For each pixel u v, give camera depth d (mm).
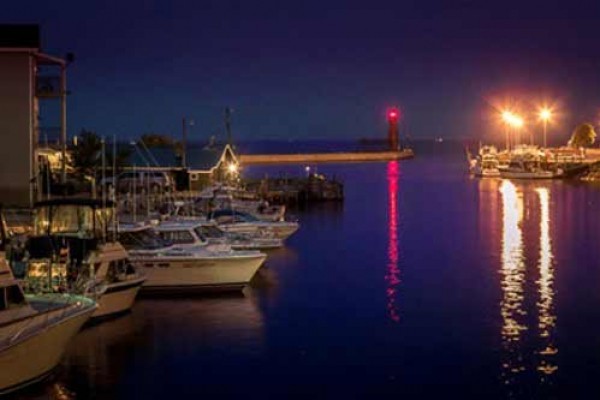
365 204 100625
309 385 28969
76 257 34438
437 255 57938
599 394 28062
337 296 42781
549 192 118312
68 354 31750
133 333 34625
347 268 51875
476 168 161625
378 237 68188
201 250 41844
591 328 36219
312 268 51562
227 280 41469
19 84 51094
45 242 34250
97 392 28109
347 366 30938
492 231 72500
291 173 166375
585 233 70750
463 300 42156
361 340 34281
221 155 101312
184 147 102000
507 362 31375
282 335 34875
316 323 36938
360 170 187625
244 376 29844
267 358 31812
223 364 31062
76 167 73312
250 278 42125
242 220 60969
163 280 40719
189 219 51844
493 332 35594
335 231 72375
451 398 27797
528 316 38531
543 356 32125
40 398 27312
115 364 30828
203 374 29953
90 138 76688
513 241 65625
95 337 33969
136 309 38312
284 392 28344
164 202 65125
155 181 76812
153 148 102438
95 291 32906
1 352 25047
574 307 40500
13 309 25844
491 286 46062
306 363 31234
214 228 47781
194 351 32438
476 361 31484
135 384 28875
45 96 54750
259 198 88375
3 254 25969
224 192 81938
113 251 35938
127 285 36156
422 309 40000
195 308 38969
